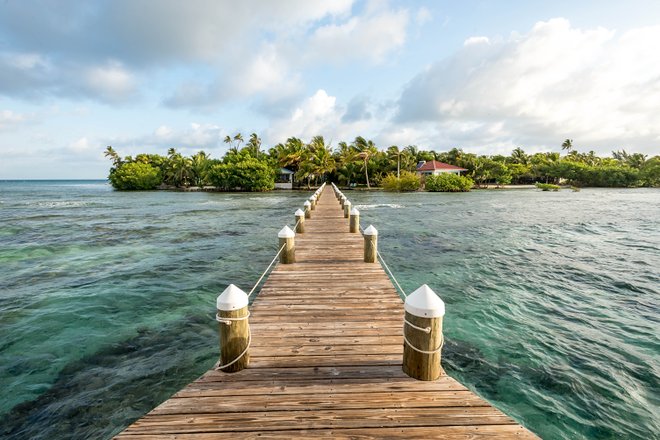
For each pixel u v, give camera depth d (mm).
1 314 7762
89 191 78750
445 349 6188
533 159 92500
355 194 53812
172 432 2818
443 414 3027
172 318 7648
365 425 2900
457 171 71750
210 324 7355
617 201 40656
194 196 53125
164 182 83438
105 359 5902
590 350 6125
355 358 4031
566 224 21750
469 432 2818
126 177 74438
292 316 5359
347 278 7316
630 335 6711
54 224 22125
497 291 9359
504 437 2764
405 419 2969
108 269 11578
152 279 10492
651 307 8172
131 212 29641
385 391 3355
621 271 11281
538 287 9680
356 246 10422
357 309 5645
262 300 6055
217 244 15758
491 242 16188
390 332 4785
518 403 4727
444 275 10898
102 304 8422
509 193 58344
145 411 4617
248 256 13477
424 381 3510
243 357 3752
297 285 6867
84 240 16625
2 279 10406
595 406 4641
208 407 3117
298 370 3756
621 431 4203
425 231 19234
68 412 4570
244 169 60406
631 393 4898
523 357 5902
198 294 9211
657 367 5535
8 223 22562
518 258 13094
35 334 6812
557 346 6277
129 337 6723
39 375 5406
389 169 72812
